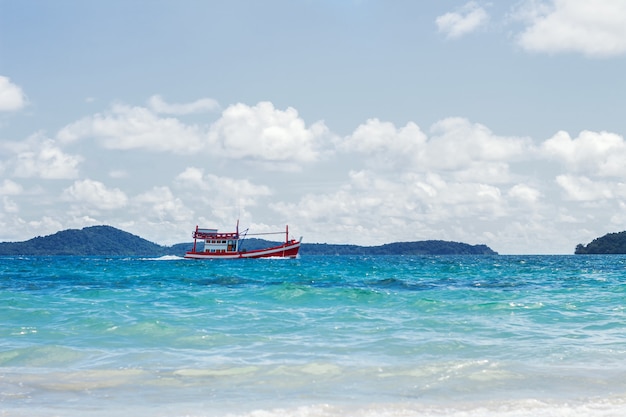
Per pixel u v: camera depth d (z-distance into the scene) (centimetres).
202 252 12469
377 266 8325
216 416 1013
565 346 1650
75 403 1102
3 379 1292
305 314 2317
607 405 1078
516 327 1991
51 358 1511
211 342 1727
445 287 3859
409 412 1039
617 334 1856
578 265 8938
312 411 1041
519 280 4659
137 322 2030
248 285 3994
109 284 4100
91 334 1847
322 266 8281
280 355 1545
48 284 4103
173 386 1235
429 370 1362
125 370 1377
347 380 1284
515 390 1199
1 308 2423
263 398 1146
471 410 1051
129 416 1017
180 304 2667
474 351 1591
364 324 2059
